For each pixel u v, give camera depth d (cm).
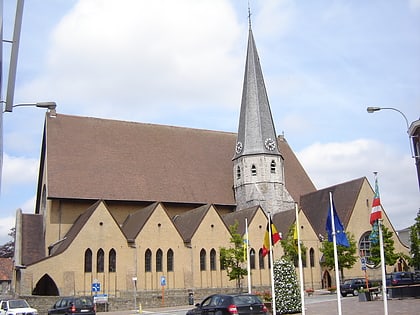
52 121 6831
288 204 7075
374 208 2550
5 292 10019
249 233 6250
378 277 6800
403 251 7056
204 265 6028
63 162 6462
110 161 6819
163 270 5806
